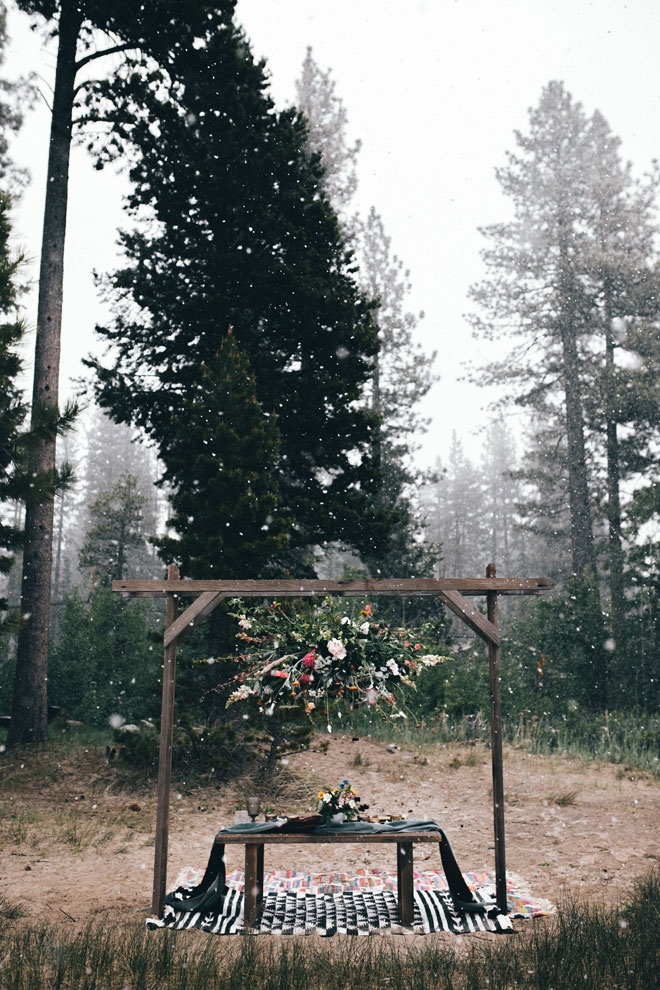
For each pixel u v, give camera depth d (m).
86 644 16.80
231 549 11.38
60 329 14.08
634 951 5.35
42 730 13.01
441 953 5.46
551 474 30.12
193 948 5.64
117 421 15.12
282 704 6.85
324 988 4.99
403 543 21.97
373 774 12.37
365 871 7.76
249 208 14.34
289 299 14.05
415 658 6.75
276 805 10.52
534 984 4.99
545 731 15.69
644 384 23.97
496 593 6.53
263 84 15.25
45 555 13.38
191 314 14.01
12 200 11.44
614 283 26.33
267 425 12.29
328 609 6.99
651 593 17.33
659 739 14.62
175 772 11.32
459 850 8.55
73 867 7.64
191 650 13.19
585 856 8.15
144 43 14.77
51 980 4.93
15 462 11.26
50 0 14.23
